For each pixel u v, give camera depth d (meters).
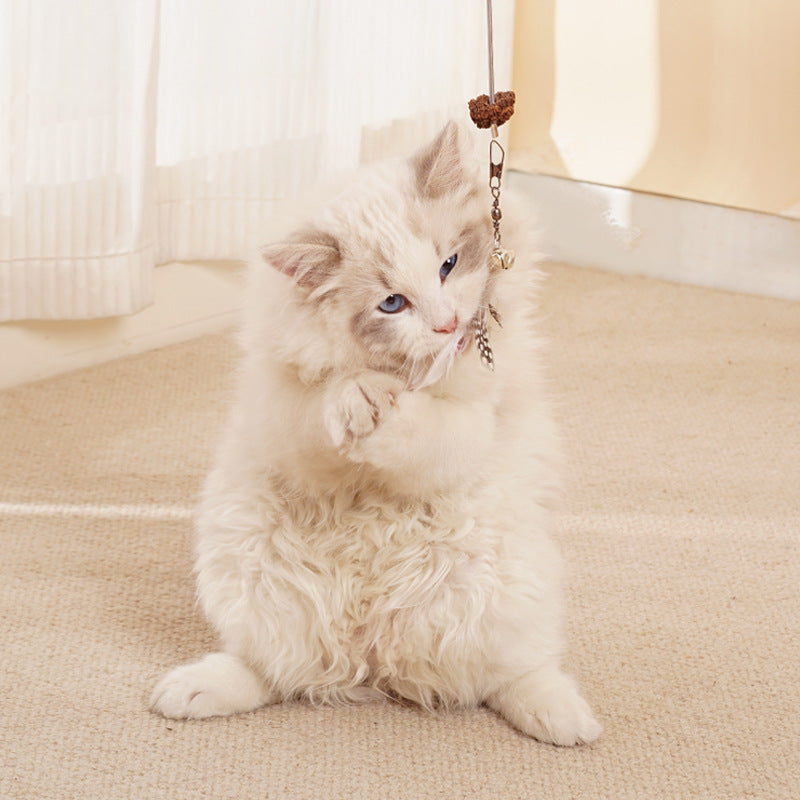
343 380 1.30
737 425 1.84
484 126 1.35
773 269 2.26
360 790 1.34
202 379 1.92
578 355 2.00
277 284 1.30
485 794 1.34
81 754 1.37
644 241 2.35
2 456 1.74
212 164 1.91
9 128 1.72
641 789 1.35
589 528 1.65
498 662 1.39
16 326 1.86
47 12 1.70
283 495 1.39
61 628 1.50
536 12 2.34
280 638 1.38
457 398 1.32
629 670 1.47
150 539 1.62
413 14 2.03
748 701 1.44
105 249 1.81
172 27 1.84
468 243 1.30
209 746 1.38
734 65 2.19
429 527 1.37
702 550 1.62
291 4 1.88
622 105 2.31
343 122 1.95
